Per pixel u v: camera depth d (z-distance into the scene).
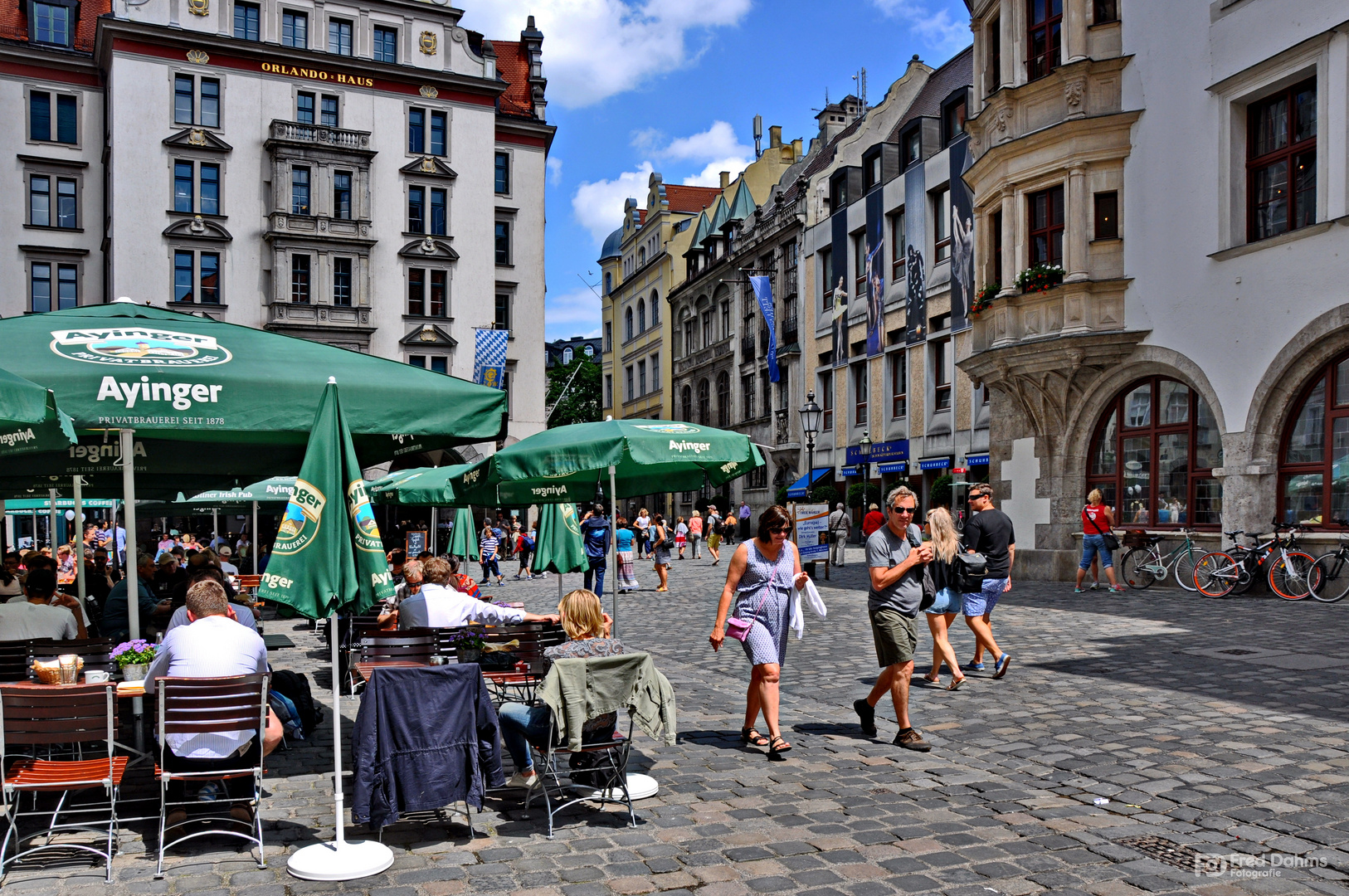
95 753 6.27
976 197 21.20
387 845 5.18
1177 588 16.72
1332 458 14.81
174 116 39.78
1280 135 15.75
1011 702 8.36
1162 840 4.95
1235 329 16.03
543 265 47.59
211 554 8.95
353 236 41.84
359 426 6.09
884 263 35.34
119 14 38.91
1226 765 6.17
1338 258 14.42
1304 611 13.16
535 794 5.92
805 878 4.61
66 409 5.48
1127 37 18.09
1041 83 18.83
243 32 40.91
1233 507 16.03
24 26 41.88
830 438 40.03
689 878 4.64
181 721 4.99
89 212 41.59
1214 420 16.88
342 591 5.01
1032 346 18.73
